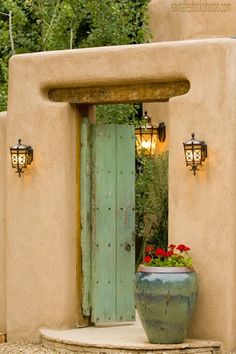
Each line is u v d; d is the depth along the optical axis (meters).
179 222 12.48
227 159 12.11
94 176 13.55
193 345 11.91
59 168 13.31
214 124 12.19
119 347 11.98
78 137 13.53
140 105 18.77
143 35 17.62
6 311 13.81
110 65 12.95
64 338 12.56
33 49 18.53
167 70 12.55
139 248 18.02
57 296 13.30
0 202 13.98
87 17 18.03
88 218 13.52
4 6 19.39
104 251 13.55
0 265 13.98
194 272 12.12
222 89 12.14
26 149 13.39
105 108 16.78
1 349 13.11
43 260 13.41
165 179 16.66
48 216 13.38
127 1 17.81
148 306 11.94
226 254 12.10
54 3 18.25
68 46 18.19
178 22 17.16
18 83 13.61
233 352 12.09
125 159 13.75
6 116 13.93
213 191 12.20
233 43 12.17
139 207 16.80
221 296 12.12
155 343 12.04
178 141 12.49
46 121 13.41
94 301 13.48
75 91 13.40
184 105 12.44
